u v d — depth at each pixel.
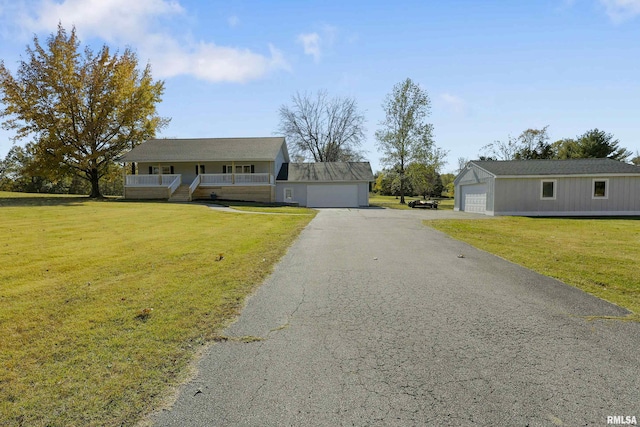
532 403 2.63
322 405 2.62
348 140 47.03
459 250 8.85
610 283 5.84
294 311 4.57
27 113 28.22
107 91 30.67
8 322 4.02
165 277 6.02
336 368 3.16
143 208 20.72
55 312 4.34
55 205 21.94
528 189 20.91
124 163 32.81
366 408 2.59
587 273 6.50
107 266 6.76
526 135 49.25
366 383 2.92
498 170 21.61
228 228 12.92
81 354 3.33
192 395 2.75
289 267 6.96
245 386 2.87
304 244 9.62
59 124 28.95
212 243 9.51
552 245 9.70
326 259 7.71
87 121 29.94
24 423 2.39
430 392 2.78
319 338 3.78
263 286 5.67
